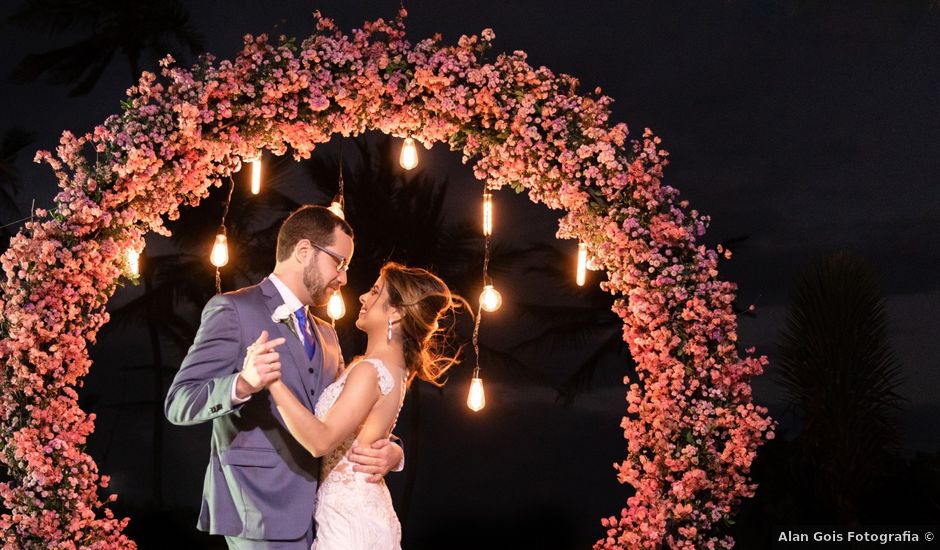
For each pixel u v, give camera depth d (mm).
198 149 5129
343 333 16125
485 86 5391
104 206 4848
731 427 5293
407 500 16766
